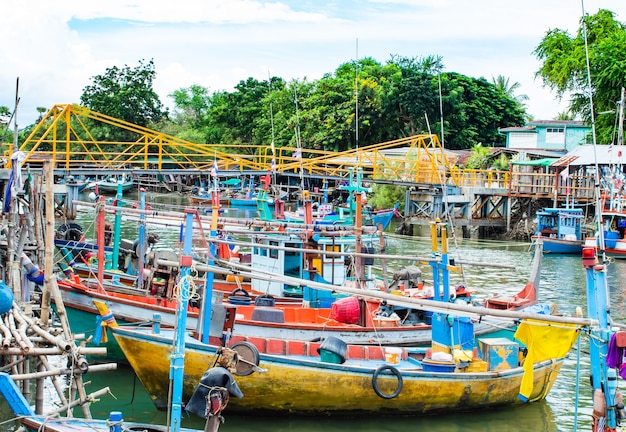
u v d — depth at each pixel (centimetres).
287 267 1914
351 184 3547
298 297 1922
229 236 2428
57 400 1416
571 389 1594
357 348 1468
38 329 1138
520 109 6825
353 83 6000
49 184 1220
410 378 1348
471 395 1390
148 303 1698
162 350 1300
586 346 1898
